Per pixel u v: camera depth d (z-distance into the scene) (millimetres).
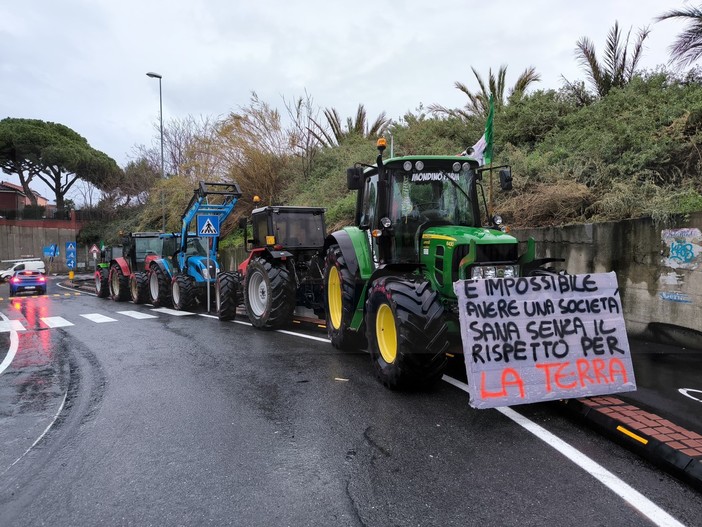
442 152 13398
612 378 4324
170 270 13930
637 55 12031
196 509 2895
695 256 5715
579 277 4523
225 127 19062
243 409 4641
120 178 36812
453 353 5363
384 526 2660
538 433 3863
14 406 5035
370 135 20531
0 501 3070
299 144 18719
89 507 2961
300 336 8398
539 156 9883
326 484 3141
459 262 4992
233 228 19984
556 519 2682
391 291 4906
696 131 7758
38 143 40750
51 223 41969
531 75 14812
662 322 6117
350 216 14102
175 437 4012
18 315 13156
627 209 7023
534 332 4316
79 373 6352
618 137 8727
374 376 5641
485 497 2924
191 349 7570
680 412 3875
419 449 3621
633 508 2777
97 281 19219
